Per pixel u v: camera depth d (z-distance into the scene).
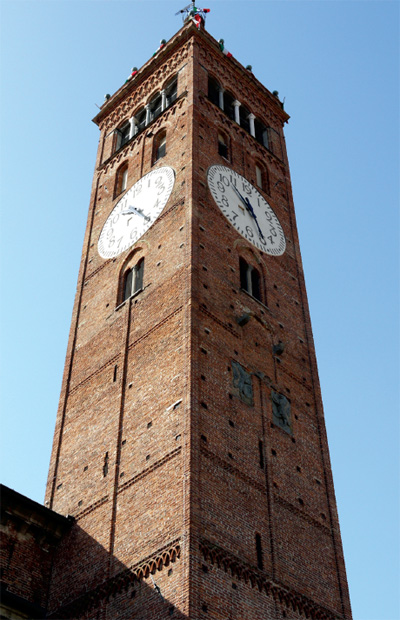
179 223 47.75
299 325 50.12
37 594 37.72
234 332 44.06
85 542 38.19
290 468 41.28
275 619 34.47
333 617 37.50
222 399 39.97
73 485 41.53
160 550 34.03
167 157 53.50
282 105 66.19
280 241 54.16
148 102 61.06
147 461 38.12
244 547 35.44
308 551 38.84
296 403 45.06
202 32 61.25
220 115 57.25
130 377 43.12
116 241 52.34
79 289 52.38
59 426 45.44
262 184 57.84
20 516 38.91
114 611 34.09
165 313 43.75
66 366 48.38
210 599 32.19
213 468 36.69
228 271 46.91
